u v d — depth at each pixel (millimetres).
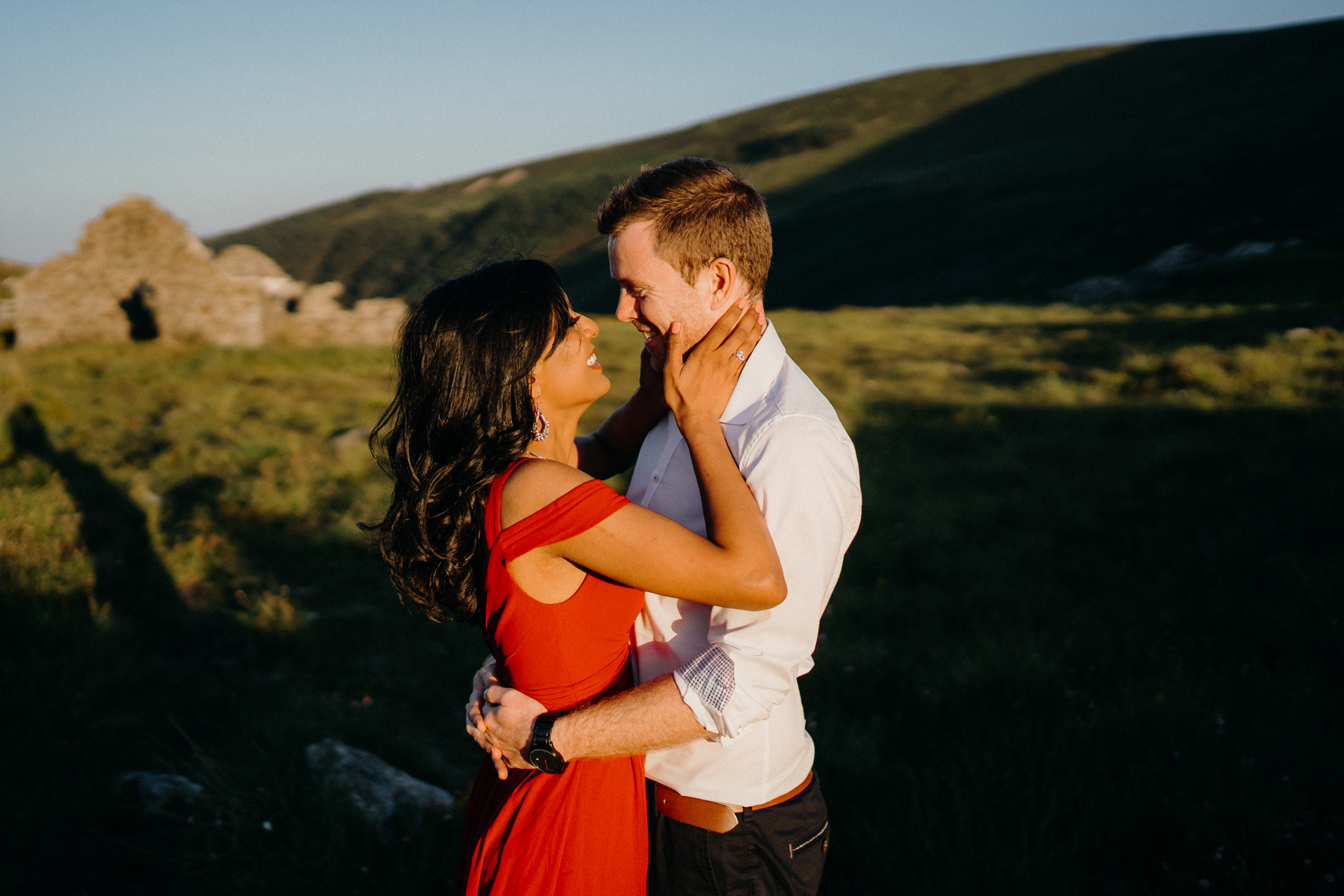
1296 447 8414
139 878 2896
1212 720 3449
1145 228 41281
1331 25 81938
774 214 71438
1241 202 40094
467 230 90438
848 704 4199
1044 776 3107
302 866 2799
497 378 1510
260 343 19953
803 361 16422
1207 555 6082
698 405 1524
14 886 2832
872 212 62188
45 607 4855
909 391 12828
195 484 7965
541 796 1567
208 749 3807
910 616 5301
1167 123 66062
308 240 97312
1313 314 17266
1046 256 42844
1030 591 5641
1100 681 4262
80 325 20016
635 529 1380
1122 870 2752
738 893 1565
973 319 23328
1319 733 3365
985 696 4195
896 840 2848
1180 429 9531
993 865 2688
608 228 1604
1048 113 82062
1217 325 17516
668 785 1610
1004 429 10133
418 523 1516
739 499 1408
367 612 5305
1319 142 44156
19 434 9141
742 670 1380
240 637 5055
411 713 4383
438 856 2936
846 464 1503
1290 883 2615
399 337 1621
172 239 19906
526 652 1512
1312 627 4719
